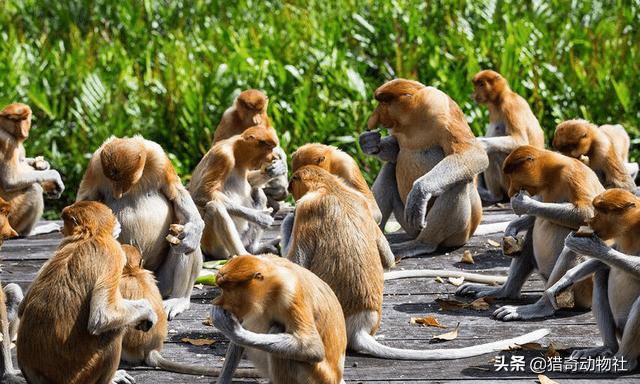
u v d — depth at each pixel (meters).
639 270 9.34
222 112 19.84
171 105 20.20
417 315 11.34
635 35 22.23
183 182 19.08
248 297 8.12
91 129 19.84
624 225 9.55
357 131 19.50
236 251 12.54
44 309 8.41
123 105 20.25
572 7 24.12
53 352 8.39
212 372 9.66
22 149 15.41
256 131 12.98
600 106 20.09
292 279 8.22
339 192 10.09
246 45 21.94
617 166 14.48
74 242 8.62
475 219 13.86
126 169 10.85
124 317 8.35
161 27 24.91
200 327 11.04
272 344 8.04
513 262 11.80
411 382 9.49
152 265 11.67
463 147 13.30
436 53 20.89
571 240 9.48
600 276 9.92
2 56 21.33
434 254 13.62
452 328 10.92
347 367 9.79
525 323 11.04
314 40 22.16
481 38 21.61
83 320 8.40
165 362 9.83
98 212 8.76
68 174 19.66
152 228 11.46
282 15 23.89
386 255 10.55
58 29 24.56
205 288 12.35
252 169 13.10
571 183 10.98
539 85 20.20
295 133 19.36
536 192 11.20
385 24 22.44
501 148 16.42
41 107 19.91
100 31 24.33
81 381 8.48
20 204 14.99
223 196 12.67
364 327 9.98
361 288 9.88
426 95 13.41
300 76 20.12
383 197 14.11
